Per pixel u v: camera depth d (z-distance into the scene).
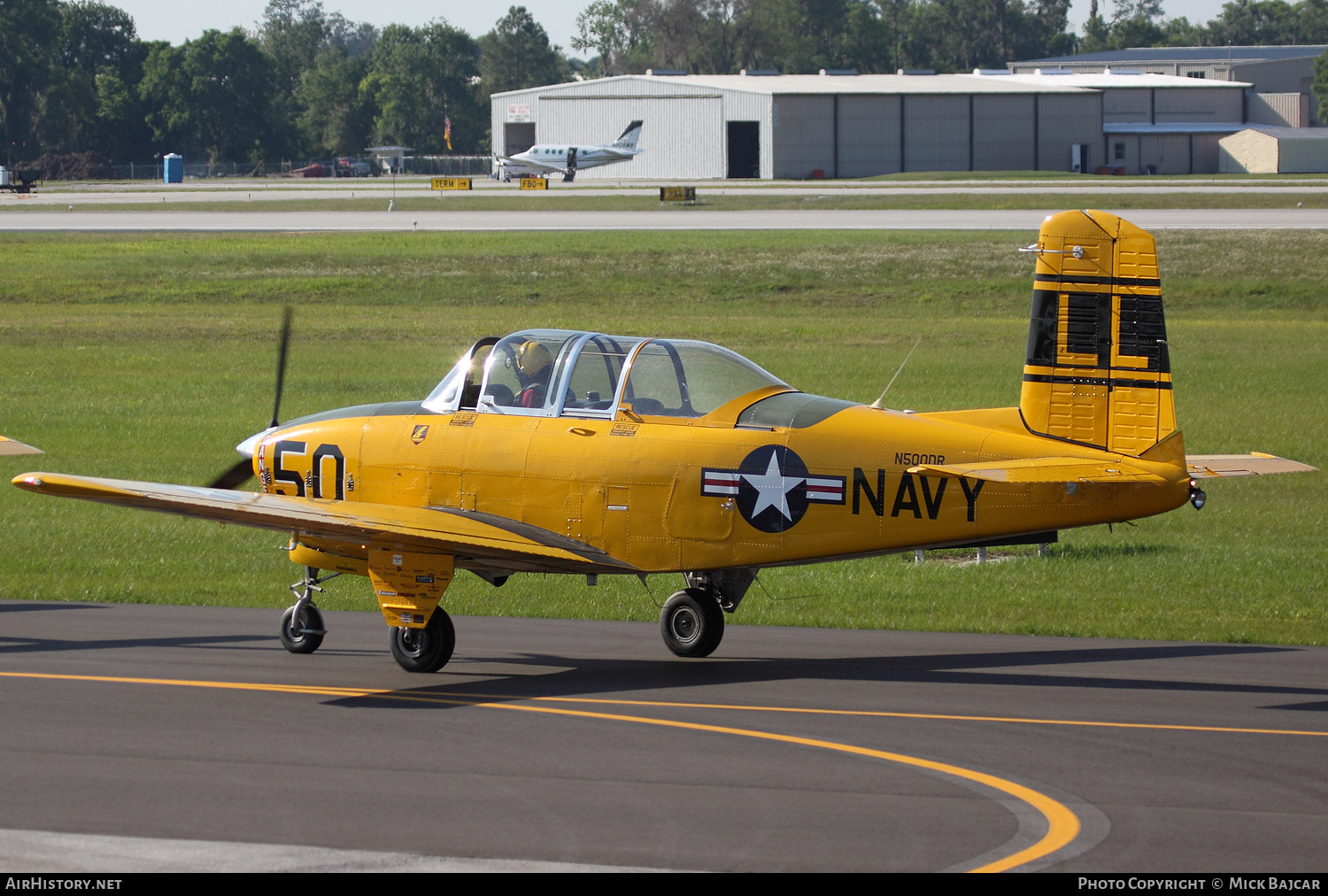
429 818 21.42
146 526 57.84
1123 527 58.75
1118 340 32.31
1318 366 108.06
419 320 139.12
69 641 36.28
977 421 33.47
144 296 154.88
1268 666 33.91
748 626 39.78
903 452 32.03
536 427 34.47
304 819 21.41
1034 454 32.28
